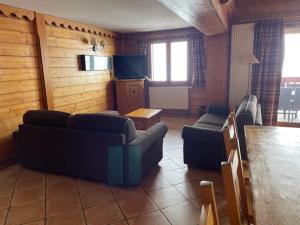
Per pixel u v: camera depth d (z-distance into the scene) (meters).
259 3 4.68
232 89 5.07
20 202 2.54
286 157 1.60
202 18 3.13
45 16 4.21
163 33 6.38
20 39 3.79
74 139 2.82
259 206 1.05
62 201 2.54
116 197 2.60
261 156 1.62
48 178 3.06
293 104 5.06
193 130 3.07
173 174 3.10
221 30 4.32
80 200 2.55
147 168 2.98
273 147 1.78
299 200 1.10
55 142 2.95
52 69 4.44
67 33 4.80
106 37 6.13
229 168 1.07
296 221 0.95
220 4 3.11
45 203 2.51
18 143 3.24
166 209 2.37
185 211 2.34
